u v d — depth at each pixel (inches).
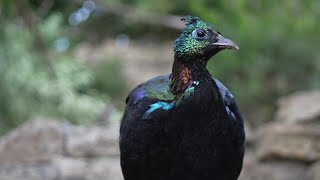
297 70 720.3
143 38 1216.8
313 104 597.9
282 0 737.6
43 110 781.9
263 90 725.9
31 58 772.0
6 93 755.4
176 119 312.0
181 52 313.0
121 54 1074.7
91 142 588.4
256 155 584.7
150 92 322.7
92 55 1035.9
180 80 313.9
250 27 711.1
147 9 920.3
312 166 555.2
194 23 313.7
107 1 894.4
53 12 995.9
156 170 327.3
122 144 332.8
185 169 323.3
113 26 1131.3
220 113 313.3
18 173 566.3
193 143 315.6
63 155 581.3
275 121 624.7
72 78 840.9
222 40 310.5
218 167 326.3
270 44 714.8
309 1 739.4
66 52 924.6
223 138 319.3
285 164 565.6
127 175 340.5
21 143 584.1
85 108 804.0
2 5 655.1
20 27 760.3
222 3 732.7
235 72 715.4
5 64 756.6
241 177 573.9
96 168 571.8
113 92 922.1
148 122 316.5
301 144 561.0
